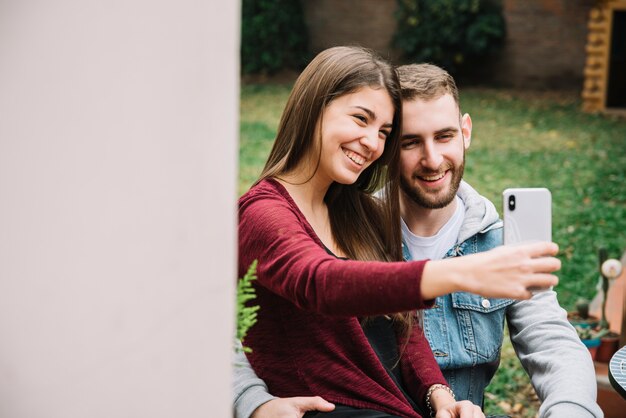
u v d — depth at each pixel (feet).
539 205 6.94
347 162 6.92
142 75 3.22
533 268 4.67
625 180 33.63
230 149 3.38
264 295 6.77
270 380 6.89
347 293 4.97
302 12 61.21
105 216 3.25
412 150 7.88
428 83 7.78
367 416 6.59
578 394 7.15
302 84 6.99
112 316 3.31
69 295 3.28
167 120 3.27
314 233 6.73
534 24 58.70
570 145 40.81
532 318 8.09
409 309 4.88
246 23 59.72
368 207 7.80
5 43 3.16
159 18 3.21
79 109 3.19
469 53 59.41
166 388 3.41
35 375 3.34
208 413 3.49
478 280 4.67
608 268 14.39
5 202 3.23
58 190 3.22
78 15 3.15
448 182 7.99
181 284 3.37
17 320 3.30
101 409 3.35
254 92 55.21
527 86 59.57
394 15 60.44
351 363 6.76
